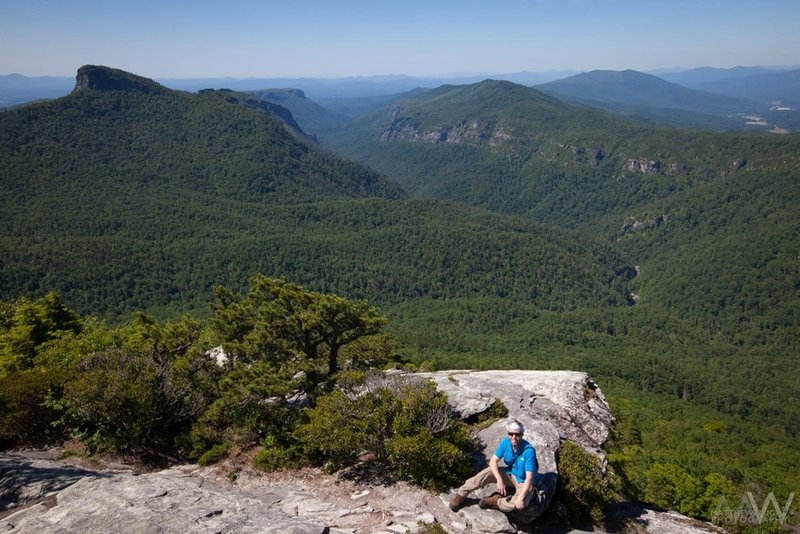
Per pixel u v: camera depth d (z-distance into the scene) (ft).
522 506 26.18
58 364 55.16
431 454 30.04
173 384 42.65
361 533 25.13
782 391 360.89
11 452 37.50
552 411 40.45
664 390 330.13
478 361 291.79
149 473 36.04
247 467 35.83
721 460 143.74
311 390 43.96
